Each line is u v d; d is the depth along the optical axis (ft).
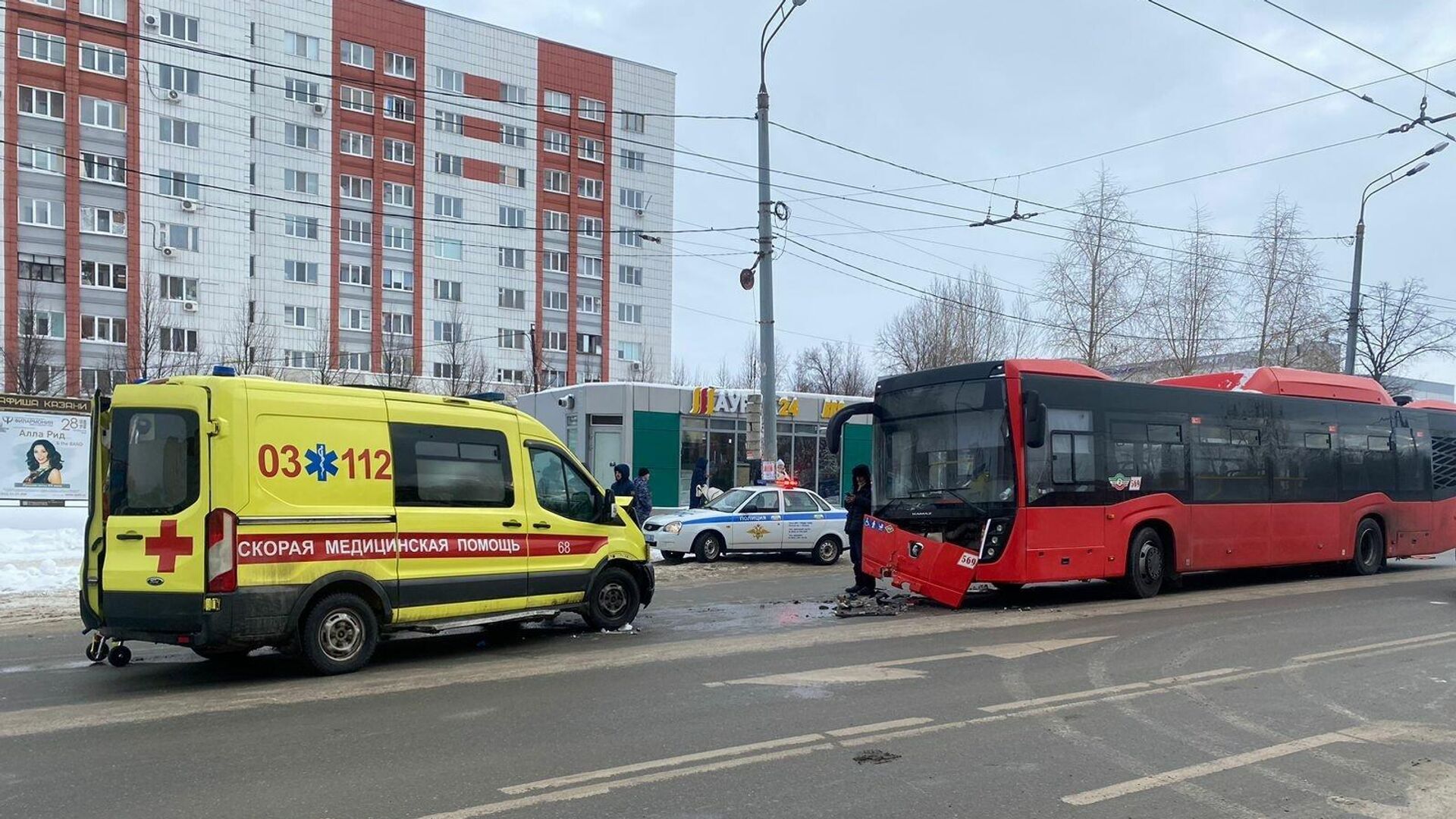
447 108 181.47
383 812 15.30
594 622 33.32
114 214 145.79
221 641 23.98
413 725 20.76
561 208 195.11
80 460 68.23
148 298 140.67
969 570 39.32
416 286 178.60
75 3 142.10
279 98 164.66
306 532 25.58
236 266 156.04
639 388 82.69
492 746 19.11
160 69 148.87
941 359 129.80
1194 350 102.17
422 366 178.09
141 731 20.16
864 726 20.90
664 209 207.51
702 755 18.62
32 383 128.67
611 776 17.29
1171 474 44.88
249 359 142.51
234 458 24.49
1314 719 22.04
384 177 175.42
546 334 193.26
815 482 90.63
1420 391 206.49
